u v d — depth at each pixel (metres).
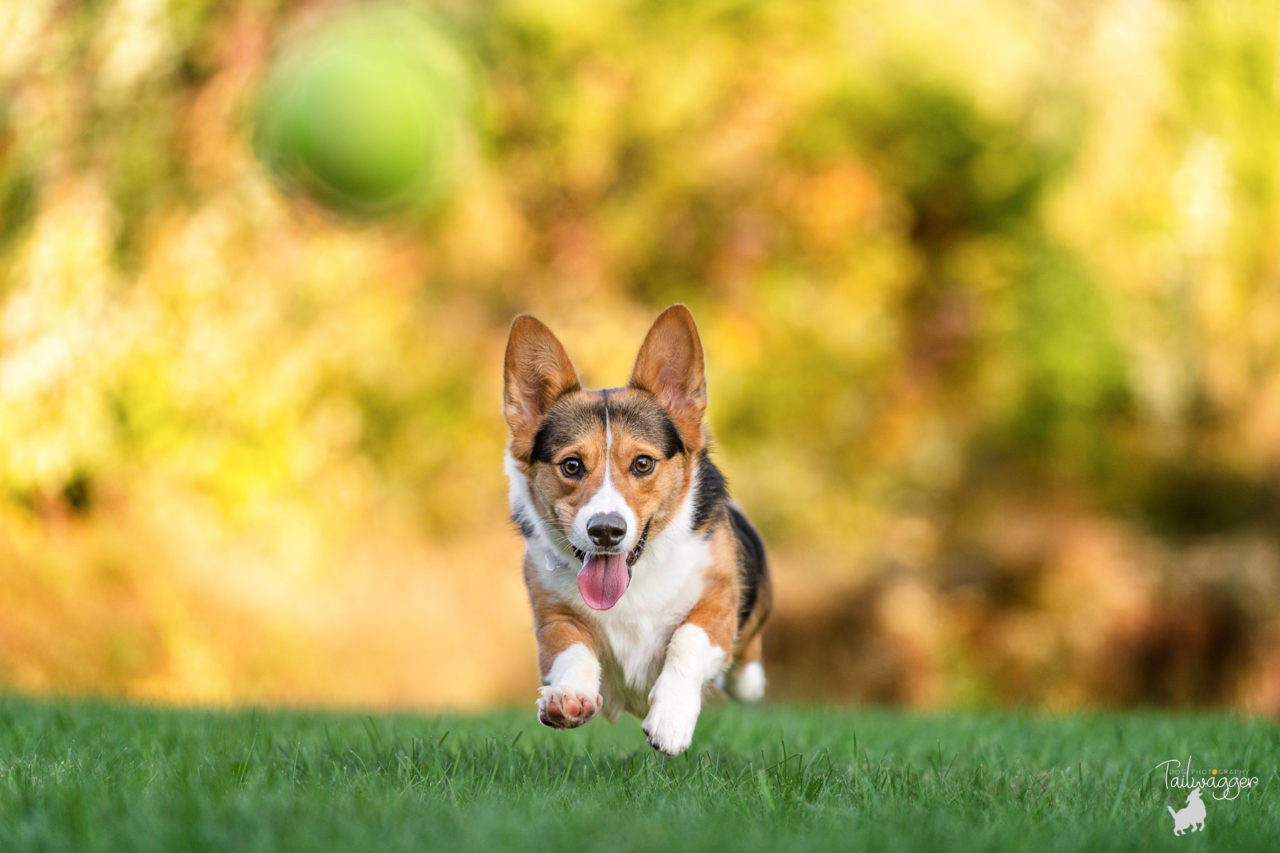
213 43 13.77
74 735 5.52
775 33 15.05
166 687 13.35
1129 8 15.45
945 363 15.16
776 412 14.52
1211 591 14.68
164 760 4.66
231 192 13.44
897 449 14.84
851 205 14.88
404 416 14.20
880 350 14.71
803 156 14.92
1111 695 14.48
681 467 4.94
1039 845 3.42
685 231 14.92
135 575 13.34
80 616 13.32
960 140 14.92
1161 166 15.37
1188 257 15.37
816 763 4.96
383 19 13.54
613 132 14.86
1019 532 14.86
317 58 12.55
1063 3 15.63
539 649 4.91
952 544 14.90
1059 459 15.10
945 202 15.34
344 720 6.86
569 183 14.98
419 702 13.85
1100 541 14.93
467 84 14.36
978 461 15.12
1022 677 14.42
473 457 14.38
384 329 13.93
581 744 6.04
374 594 13.93
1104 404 15.19
